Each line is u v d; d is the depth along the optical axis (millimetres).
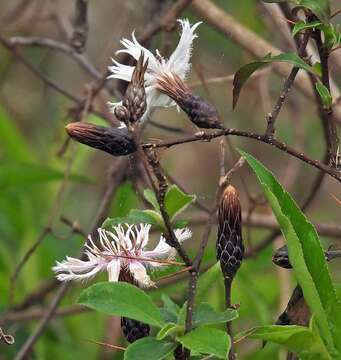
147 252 4426
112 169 7164
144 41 7172
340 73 7406
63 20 9336
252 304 7543
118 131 4172
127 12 8578
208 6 7492
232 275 4410
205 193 10977
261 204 7469
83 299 4090
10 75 10414
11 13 9594
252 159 4258
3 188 8367
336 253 4613
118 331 7824
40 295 7797
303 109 9664
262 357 7270
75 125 4160
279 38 8281
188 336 4094
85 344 7898
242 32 7379
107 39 9727
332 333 4273
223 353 3984
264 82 8453
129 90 4180
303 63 4621
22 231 8875
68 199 9336
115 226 4680
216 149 11141
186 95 4477
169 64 4582
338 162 4789
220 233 4406
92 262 4383
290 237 4164
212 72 9297
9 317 7688
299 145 8867
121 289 4117
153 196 4492
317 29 4781
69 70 10359
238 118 10055
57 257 8422
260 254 8242
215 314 4246
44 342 7926
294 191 9789
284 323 4605
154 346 4137
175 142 4312
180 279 7066
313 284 4219
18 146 9148
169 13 7191
